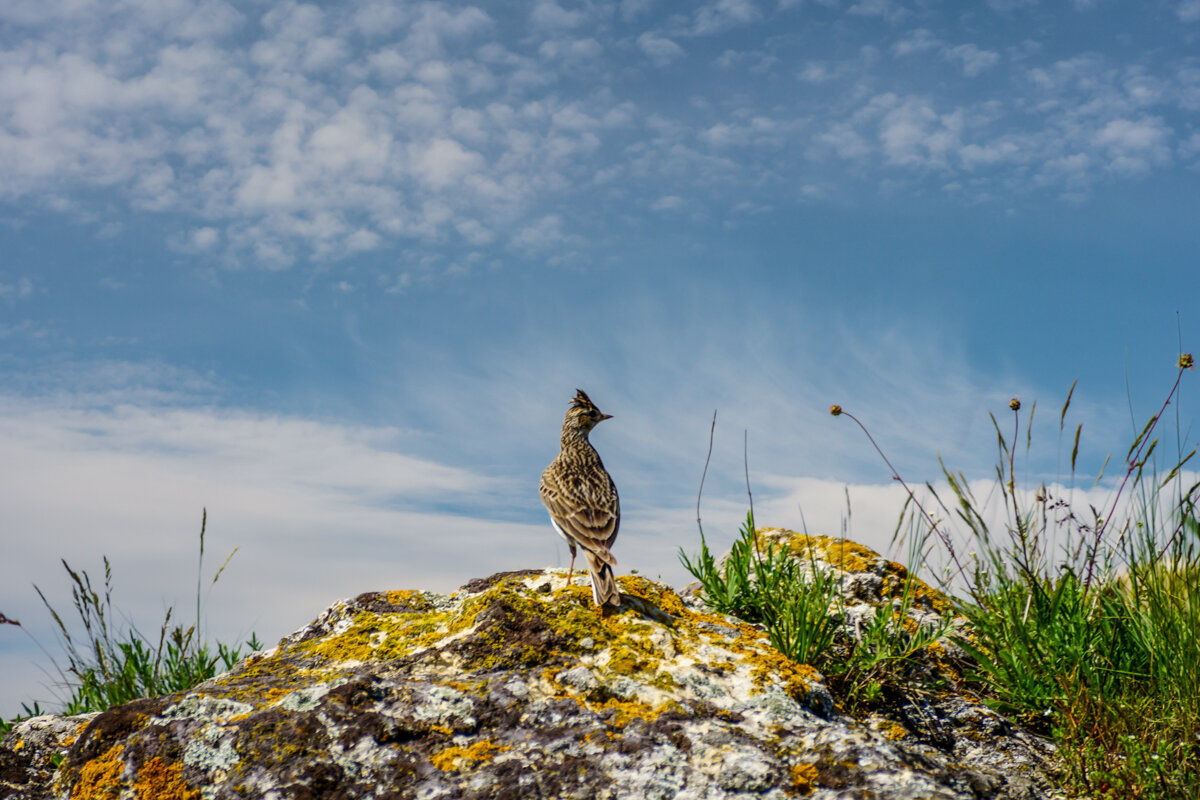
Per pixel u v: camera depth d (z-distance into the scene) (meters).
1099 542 6.43
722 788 3.76
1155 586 6.22
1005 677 5.97
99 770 4.20
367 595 6.73
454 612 5.81
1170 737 5.22
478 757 4.06
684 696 4.61
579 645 5.05
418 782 3.93
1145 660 6.06
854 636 6.38
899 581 7.44
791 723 4.34
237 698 4.54
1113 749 5.11
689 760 3.94
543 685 4.62
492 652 5.08
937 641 6.42
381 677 4.56
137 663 7.29
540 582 6.15
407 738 4.20
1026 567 6.38
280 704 4.37
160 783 4.04
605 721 4.30
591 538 5.89
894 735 5.14
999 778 4.02
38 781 4.76
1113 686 5.91
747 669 4.94
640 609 5.73
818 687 4.91
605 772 3.89
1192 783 4.77
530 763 3.99
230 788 3.96
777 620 6.32
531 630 5.19
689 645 5.21
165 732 4.29
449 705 4.38
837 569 7.66
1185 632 5.74
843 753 3.95
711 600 6.88
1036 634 6.12
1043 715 5.71
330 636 6.34
